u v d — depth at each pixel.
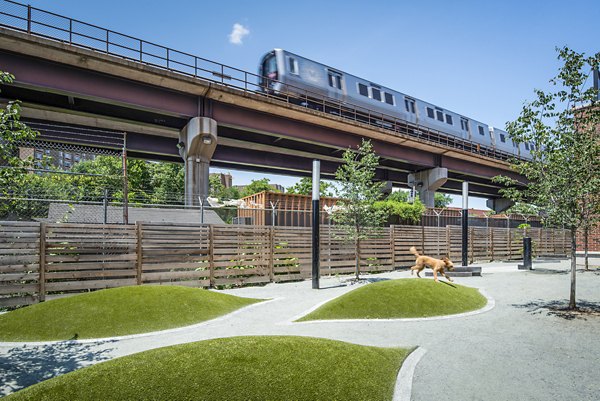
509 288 11.19
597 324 6.96
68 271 9.57
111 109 22.97
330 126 28.41
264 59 25.23
